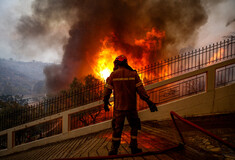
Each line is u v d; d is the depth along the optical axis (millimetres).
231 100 6047
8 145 7367
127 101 2812
